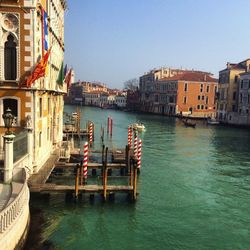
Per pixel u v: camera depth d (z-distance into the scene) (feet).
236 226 53.31
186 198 65.62
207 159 105.09
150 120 263.08
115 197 63.10
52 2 81.35
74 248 44.73
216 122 232.53
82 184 66.59
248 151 122.42
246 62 238.27
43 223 51.21
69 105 552.82
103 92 576.20
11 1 60.44
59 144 96.07
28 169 59.47
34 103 63.36
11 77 63.62
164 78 345.31
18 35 61.57
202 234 50.21
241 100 224.12
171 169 89.10
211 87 304.09
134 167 60.95
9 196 43.29
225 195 68.28
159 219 55.01
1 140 63.36
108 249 45.09
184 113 301.43
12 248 36.45
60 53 106.52
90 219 53.78
